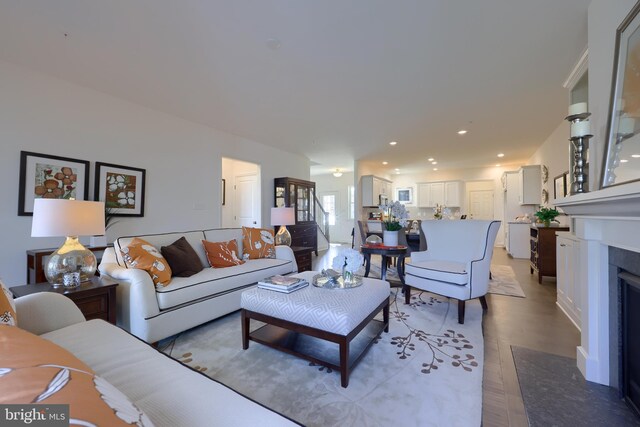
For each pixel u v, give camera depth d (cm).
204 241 299
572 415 137
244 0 188
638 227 128
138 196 370
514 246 613
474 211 903
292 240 610
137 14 201
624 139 138
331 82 305
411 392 155
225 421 74
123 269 214
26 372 57
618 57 145
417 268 294
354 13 201
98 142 333
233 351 202
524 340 219
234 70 280
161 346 209
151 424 57
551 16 202
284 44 238
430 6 194
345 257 219
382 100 352
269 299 188
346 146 596
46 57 260
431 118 418
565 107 374
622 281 151
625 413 138
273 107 377
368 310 187
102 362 104
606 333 161
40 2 188
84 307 188
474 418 135
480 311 284
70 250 202
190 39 231
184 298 222
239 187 621
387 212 367
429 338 222
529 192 620
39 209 178
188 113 402
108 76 295
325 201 1046
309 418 135
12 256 274
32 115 285
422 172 977
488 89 321
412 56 255
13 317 107
